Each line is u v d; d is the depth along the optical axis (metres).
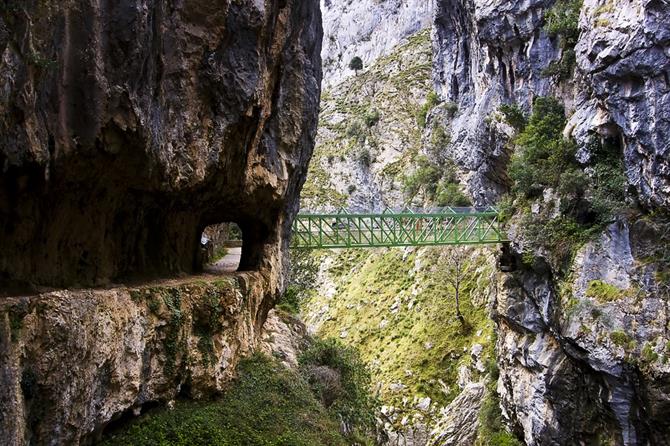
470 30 55.72
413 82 93.25
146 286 14.21
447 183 60.47
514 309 36.34
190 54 13.23
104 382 11.66
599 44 32.41
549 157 35.97
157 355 14.15
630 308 29.38
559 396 32.75
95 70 10.11
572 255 32.56
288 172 20.69
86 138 10.30
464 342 47.75
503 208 38.03
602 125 33.16
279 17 16.70
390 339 53.47
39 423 9.52
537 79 41.50
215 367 16.64
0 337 8.44
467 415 40.78
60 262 11.63
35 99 9.10
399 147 85.06
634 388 28.61
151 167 12.42
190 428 14.36
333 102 108.19
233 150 16.25
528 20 41.62
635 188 31.73
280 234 23.52
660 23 29.39
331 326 60.88
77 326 10.29
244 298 19.22
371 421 26.30
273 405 18.30
